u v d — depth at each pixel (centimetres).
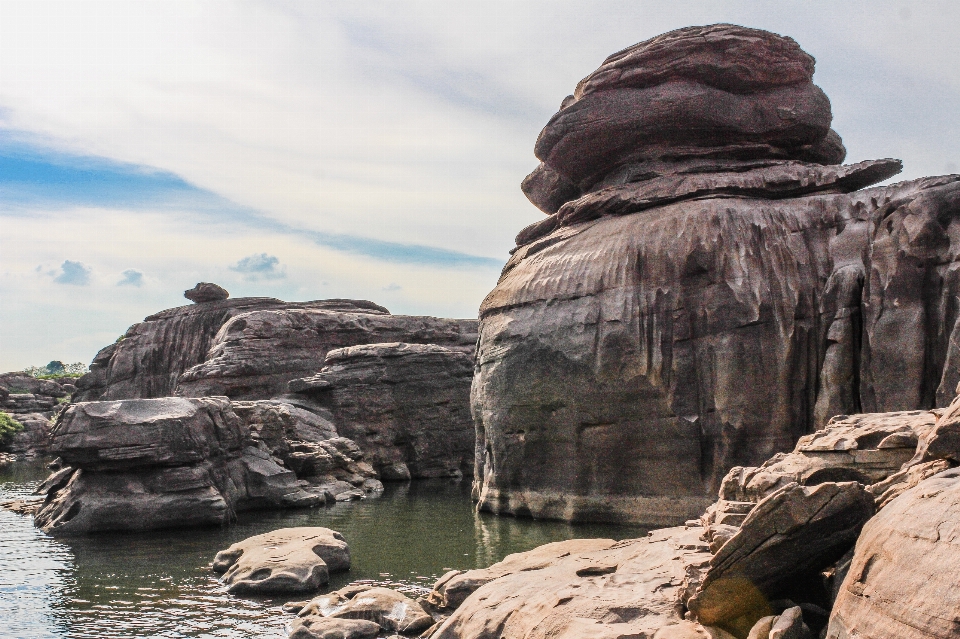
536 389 3434
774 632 1091
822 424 2962
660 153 3606
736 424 3017
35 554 2745
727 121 3506
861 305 3002
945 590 869
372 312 7762
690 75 3566
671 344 3159
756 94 3606
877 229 3041
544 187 4475
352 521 3494
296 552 2364
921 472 1282
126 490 3288
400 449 5753
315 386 5594
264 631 1841
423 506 4041
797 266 3130
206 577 2394
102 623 1906
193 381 6138
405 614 1828
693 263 3186
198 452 3472
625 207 3525
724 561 1238
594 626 1295
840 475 1513
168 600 2120
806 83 3653
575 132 3703
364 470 4984
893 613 928
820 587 1308
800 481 1526
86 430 3269
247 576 2255
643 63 3606
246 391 6138
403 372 5856
